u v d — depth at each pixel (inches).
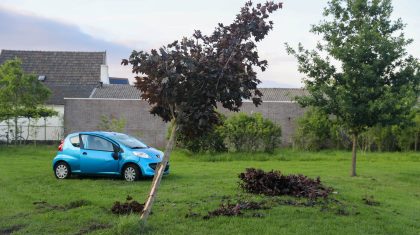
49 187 511.2
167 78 290.2
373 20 649.0
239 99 302.5
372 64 628.7
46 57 1705.2
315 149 1125.1
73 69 1654.8
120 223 315.6
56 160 584.7
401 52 628.4
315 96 651.5
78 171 578.6
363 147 1143.0
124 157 567.5
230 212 362.0
